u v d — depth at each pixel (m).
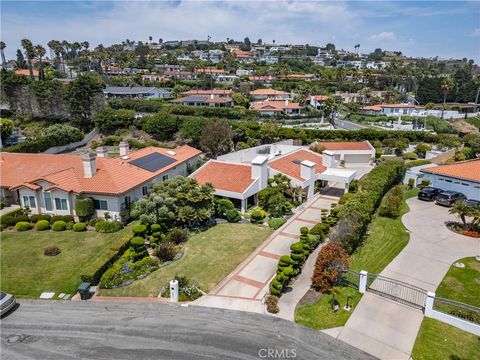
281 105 117.81
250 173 42.84
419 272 27.25
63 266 28.72
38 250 31.41
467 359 18.53
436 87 157.50
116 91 128.38
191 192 34.88
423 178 50.28
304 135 78.94
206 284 25.72
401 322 21.19
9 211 39.75
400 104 141.12
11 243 32.88
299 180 43.12
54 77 158.62
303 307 22.58
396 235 33.84
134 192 39.72
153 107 102.88
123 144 46.88
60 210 37.78
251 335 20.17
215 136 67.88
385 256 29.77
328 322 21.17
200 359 18.39
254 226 36.50
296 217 38.69
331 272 23.52
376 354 18.73
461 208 34.75
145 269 27.23
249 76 183.38
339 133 79.38
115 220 37.12
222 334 20.28
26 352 19.16
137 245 28.62
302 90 133.38
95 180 38.22
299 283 25.31
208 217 35.50
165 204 33.34
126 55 189.00
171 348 19.22
